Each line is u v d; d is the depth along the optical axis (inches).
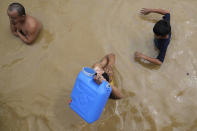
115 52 136.4
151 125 120.8
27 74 132.8
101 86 85.9
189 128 119.5
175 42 136.2
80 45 139.1
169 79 129.5
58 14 147.0
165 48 121.7
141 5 147.5
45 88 130.0
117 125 121.6
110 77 111.3
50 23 144.4
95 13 146.9
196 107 123.3
